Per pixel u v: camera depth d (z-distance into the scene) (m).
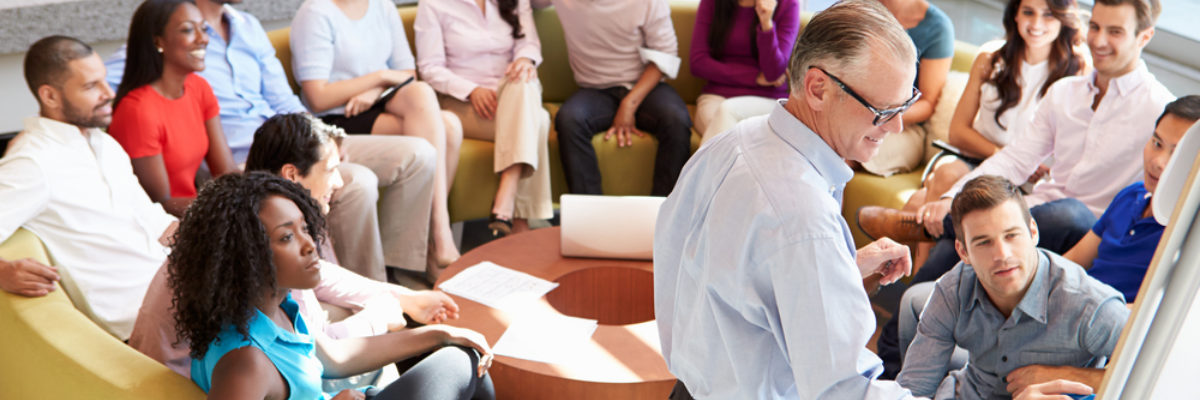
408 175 3.29
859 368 1.26
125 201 2.46
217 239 1.58
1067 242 2.65
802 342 1.25
